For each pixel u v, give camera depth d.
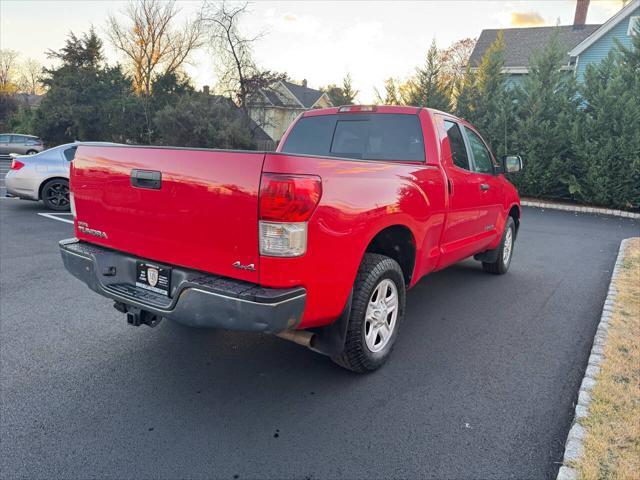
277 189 2.27
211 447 2.46
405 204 3.22
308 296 2.48
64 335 3.84
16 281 5.23
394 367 3.42
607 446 2.41
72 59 38.16
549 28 26.72
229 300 2.34
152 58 38.56
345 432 2.62
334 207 2.54
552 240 9.44
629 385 3.04
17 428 2.58
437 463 2.37
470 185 4.48
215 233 2.49
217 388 3.07
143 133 35.72
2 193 12.95
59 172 10.06
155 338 3.83
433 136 4.01
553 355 3.70
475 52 26.61
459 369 3.42
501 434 2.63
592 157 14.50
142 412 2.77
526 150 15.80
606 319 4.29
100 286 3.00
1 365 3.30
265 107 31.89
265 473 2.27
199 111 28.45
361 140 4.36
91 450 2.41
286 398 2.96
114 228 3.04
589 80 15.10
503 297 5.25
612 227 11.70
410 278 3.64
